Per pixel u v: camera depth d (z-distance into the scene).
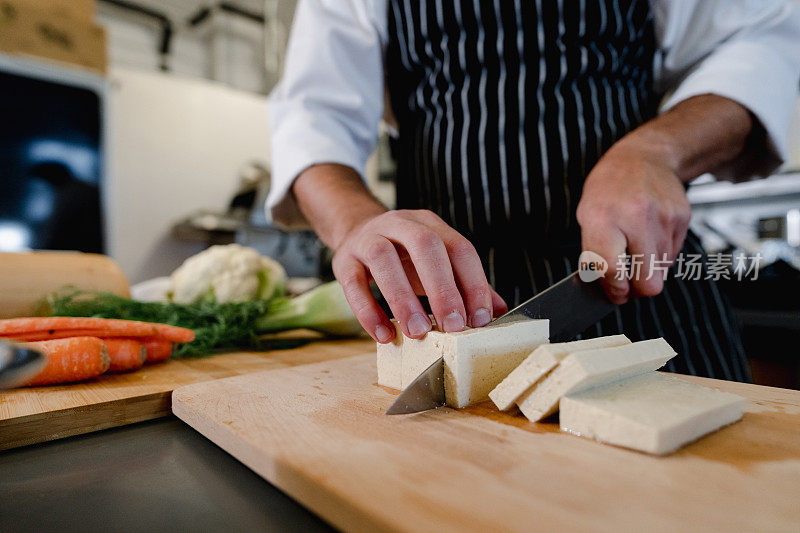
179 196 3.73
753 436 0.63
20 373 0.39
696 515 0.45
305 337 1.51
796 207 2.59
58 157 2.79
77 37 2.77
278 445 0.62
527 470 0.54
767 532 0.43
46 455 0.70
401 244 0.80
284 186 1.29
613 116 1.24
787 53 1.17
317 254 3.97
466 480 0.52
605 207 0.88
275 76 4.26
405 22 1.33
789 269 1.89
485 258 1.26
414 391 0.74
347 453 0.59
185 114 3.72
